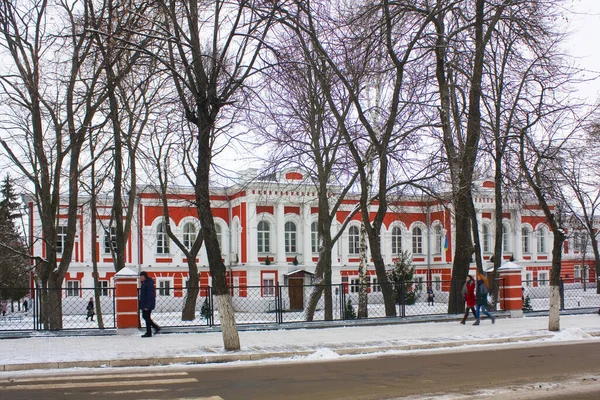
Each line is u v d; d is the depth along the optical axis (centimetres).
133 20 2002
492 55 2512
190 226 4953
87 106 2361
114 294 2092
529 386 1057
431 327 2116
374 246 2492
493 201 5456
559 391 1009
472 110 2483
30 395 1032
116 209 2738
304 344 1658
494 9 2364
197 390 1062
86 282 4684
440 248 5469
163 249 4872
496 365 1319
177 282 4869
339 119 2381
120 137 2684
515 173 2581
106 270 4738
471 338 1786
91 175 2867
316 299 2533
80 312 4316
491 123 2459
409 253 5403
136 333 1950
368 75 2341
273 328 2077
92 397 1009
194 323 2516
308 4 1853
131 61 2181
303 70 1977
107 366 1385
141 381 1173
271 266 4806
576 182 3247
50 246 2388
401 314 2389
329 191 3572
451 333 1909
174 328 2059
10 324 2136
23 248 4528
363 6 2178
